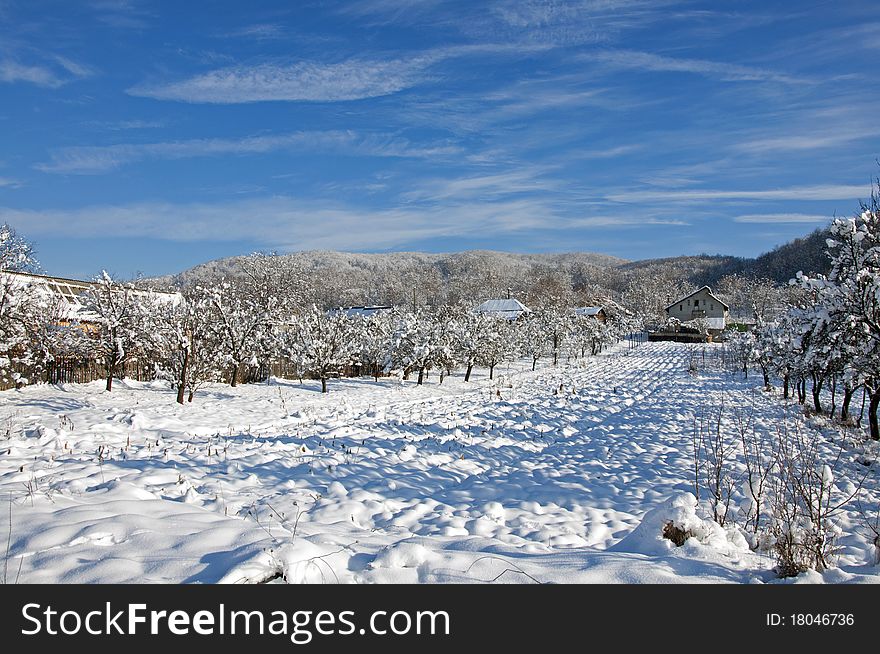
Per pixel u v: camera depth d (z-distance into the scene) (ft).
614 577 14.52
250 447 34.60
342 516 22.21
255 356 82.17
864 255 41.06
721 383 98.78
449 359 103.14
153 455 30.66
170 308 69.46
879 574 16.03
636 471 33.68
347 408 58.59
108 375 71.41
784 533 17.37
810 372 57.82
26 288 68.39
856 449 44.52
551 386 89.56
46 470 25.13
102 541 15.29
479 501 26.32
